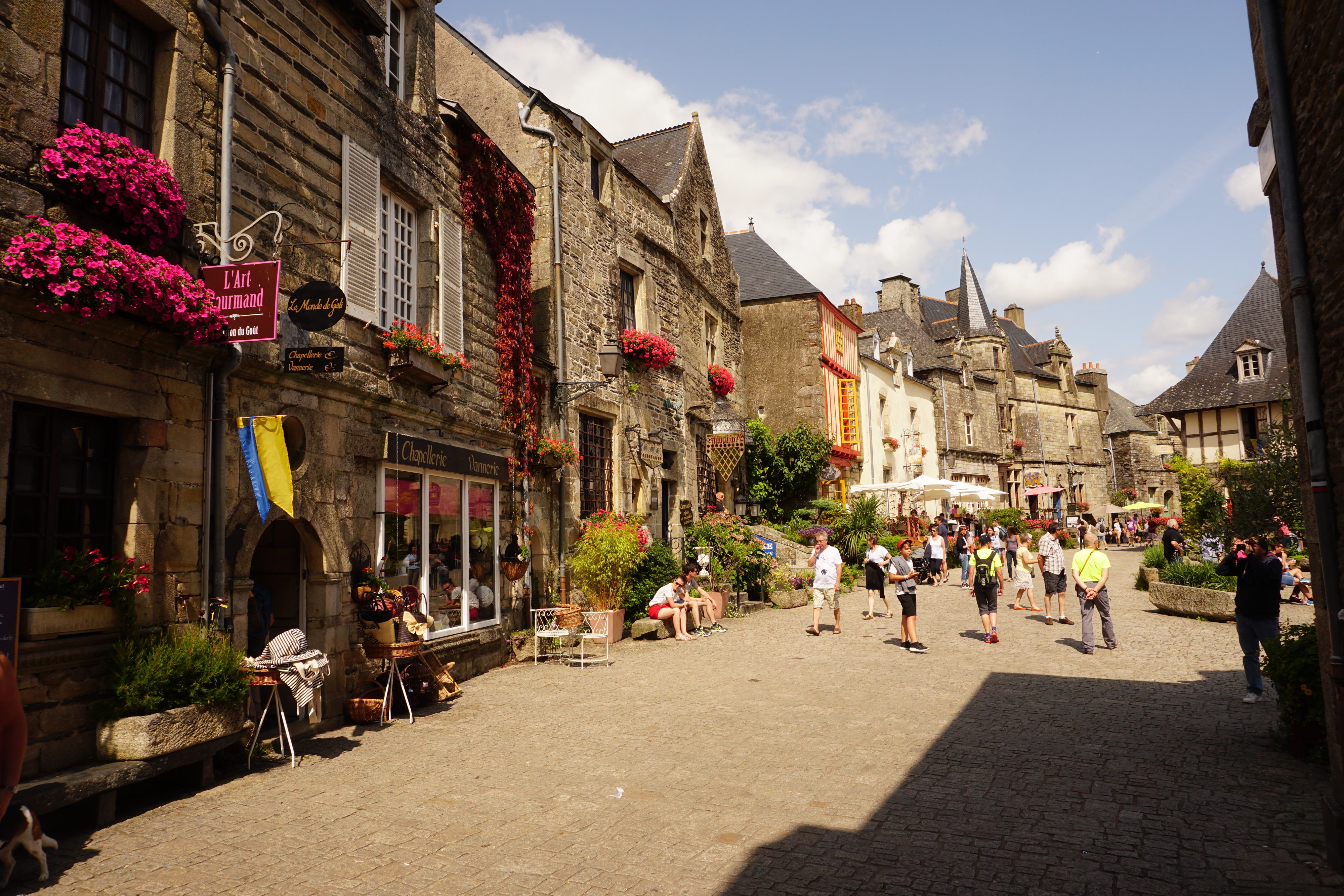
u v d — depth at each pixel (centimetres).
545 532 1204
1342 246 389
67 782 427
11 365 438
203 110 596
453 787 527
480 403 1027
